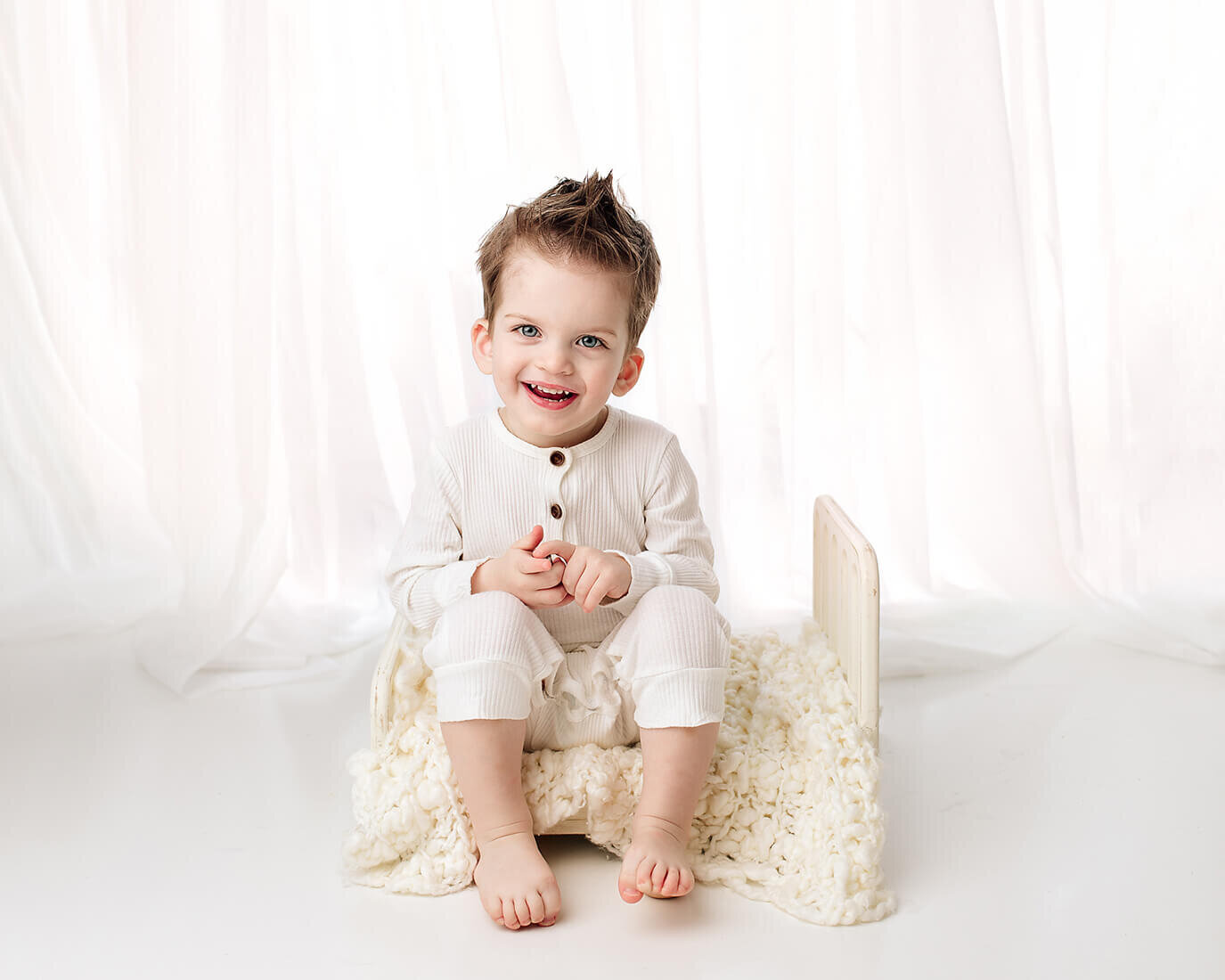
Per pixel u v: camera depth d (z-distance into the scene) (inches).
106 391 82.6
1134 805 55.6
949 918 47.1
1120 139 78.9
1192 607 75.2
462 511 55.0
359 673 72.2
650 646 49.6
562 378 51.2
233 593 71.6
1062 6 79.4
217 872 50.8
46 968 44.1
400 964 44.4
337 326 75.3
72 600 77.2
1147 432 79.0
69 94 78.7
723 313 75.5
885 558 77.9
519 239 51.2
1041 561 76.7
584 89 75.0
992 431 76.2
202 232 70.7
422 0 73.4
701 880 49.9
